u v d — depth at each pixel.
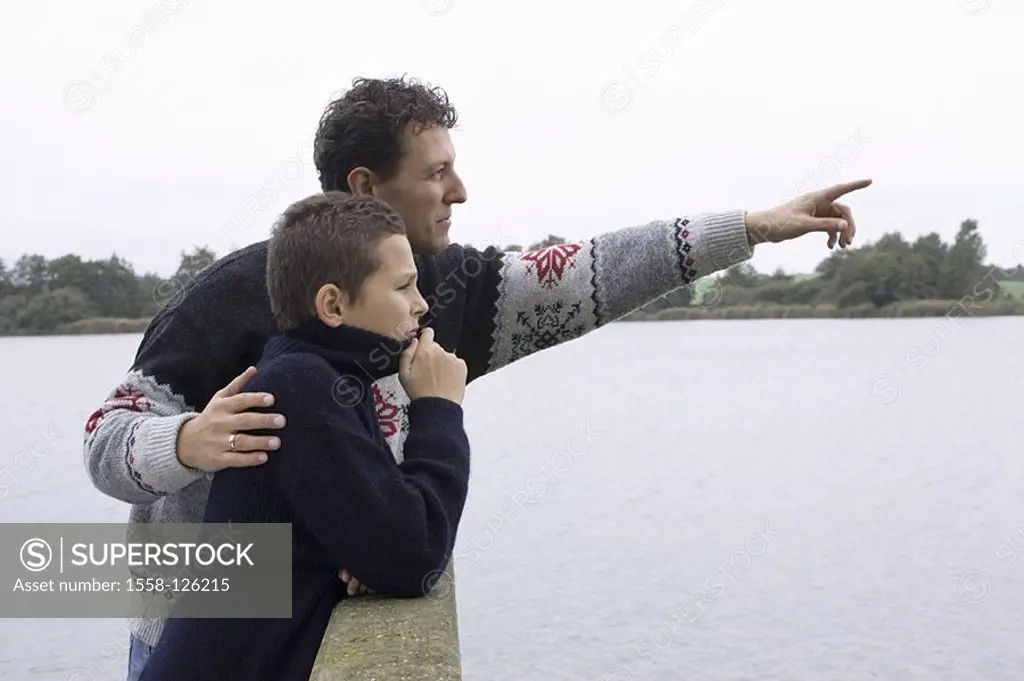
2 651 12.21
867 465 27.80
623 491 23.98
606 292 2.77
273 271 2.05
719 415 39.22
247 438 1.91
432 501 1.97
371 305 2.01
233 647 1.97
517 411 40.97
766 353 60.97
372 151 2.39
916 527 20.39
